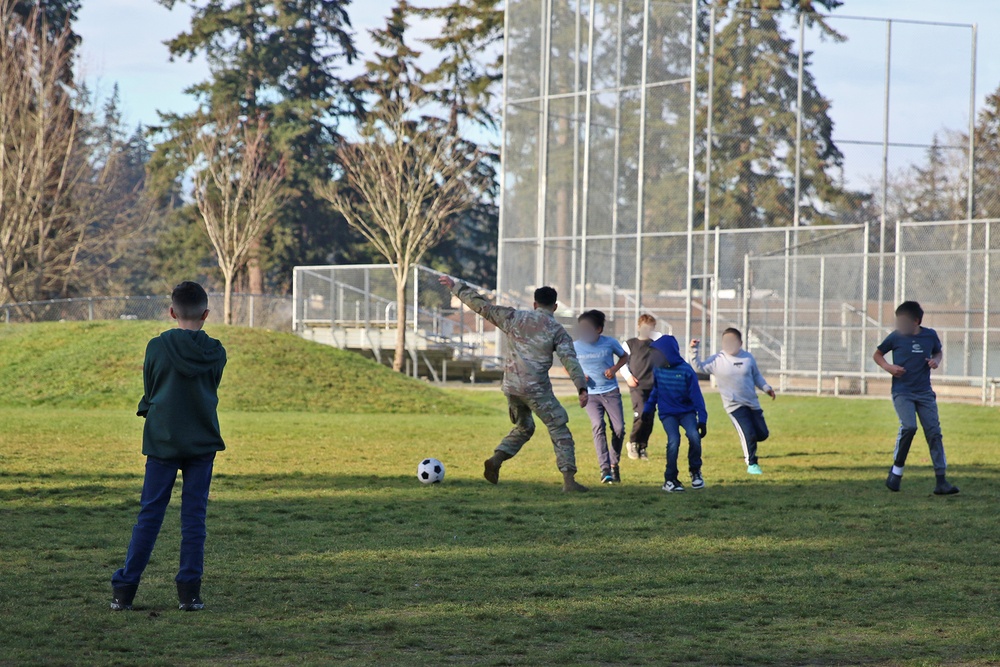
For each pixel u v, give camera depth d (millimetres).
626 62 44281
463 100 76062
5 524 11398
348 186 81500
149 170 80938
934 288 38094
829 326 38438
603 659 6676
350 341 49344
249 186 64812
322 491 14625
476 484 15664
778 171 44656
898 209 45156
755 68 44625
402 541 10766
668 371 15352
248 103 83750
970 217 43156
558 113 45375
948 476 17359
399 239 50219
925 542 10984
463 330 49062
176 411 7754
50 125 56281
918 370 15203
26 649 6645
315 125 83312
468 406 32969
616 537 11156
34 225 56750
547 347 14883
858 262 39000
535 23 46000
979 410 31656
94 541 10430
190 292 7953
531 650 6875
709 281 42219
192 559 7793
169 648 6766
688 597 8430
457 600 8234
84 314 56875
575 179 45000
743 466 18891
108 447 19672
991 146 47500
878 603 8273
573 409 33625
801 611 7984
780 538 11172
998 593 8641
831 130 44812
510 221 46219
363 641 7051
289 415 28906
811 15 44594
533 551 10305
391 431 24641
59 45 56875
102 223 79375
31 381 32219
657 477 17094
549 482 16062
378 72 81500
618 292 44000
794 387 39438
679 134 43438
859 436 25125
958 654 6848
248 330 36500
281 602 8078
